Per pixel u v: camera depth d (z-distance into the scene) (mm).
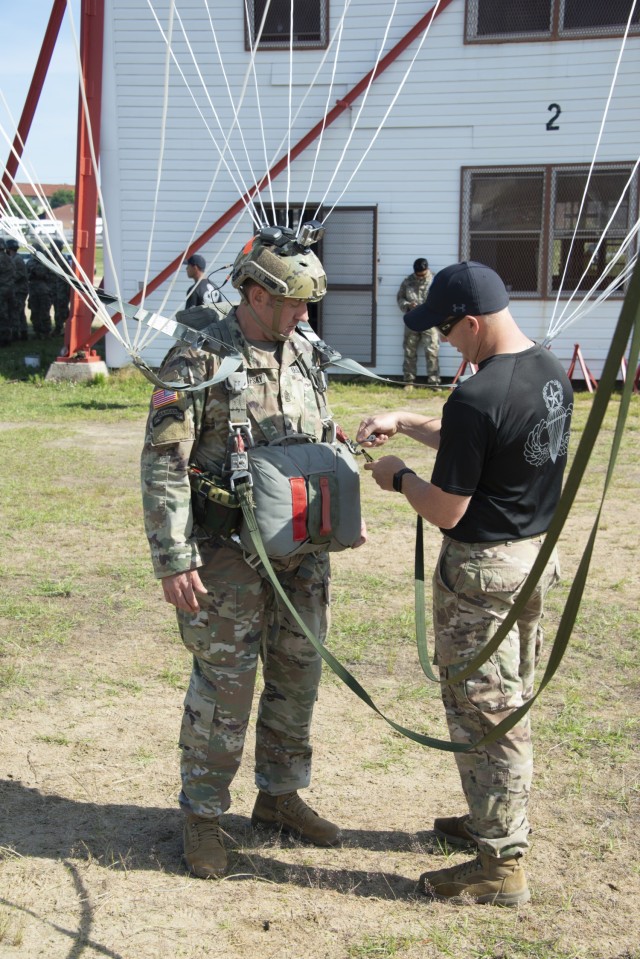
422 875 2818
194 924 2643
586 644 4727
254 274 2596
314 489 2662
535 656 2797
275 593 2869
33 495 7727
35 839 3047
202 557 2744
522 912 2695
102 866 2912
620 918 2682
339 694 4188
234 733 2809
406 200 14008
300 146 13633
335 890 2814
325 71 13656
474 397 2439
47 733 3768
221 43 13672
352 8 13477
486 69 13523
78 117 12766
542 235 13805
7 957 2492
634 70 13172
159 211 14188
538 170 13680
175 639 4781
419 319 2594
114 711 3979
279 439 2723
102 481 8320
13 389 13602
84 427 10977
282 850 3029
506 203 13906
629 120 13336
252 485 2633
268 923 2633
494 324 2523
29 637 4766
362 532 2816
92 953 2516
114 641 4750
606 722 3902
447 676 2684
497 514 2531
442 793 3387
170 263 14055
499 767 2621
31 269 20469
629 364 1542
